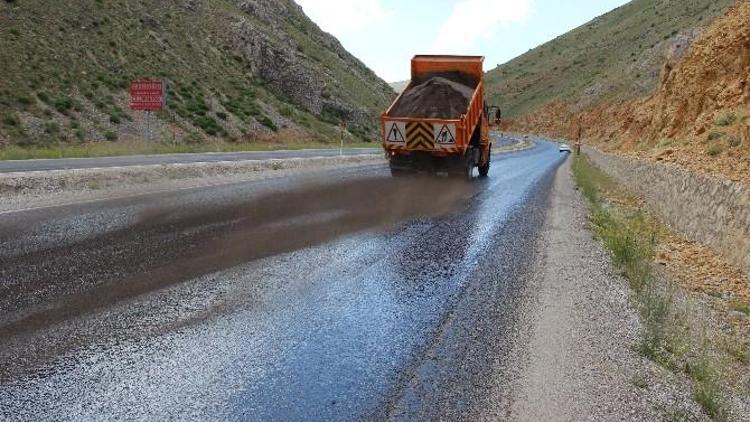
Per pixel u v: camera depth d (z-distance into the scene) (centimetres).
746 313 856
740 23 2469
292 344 492
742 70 2280
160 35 5612
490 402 416
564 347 531
